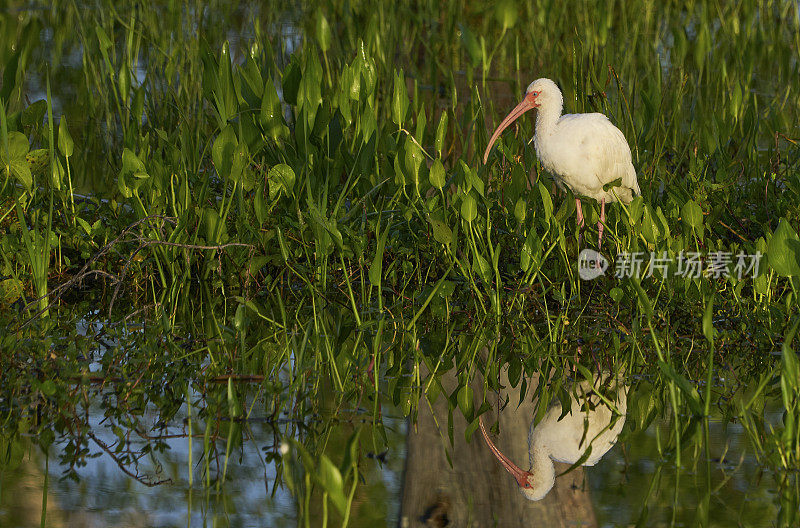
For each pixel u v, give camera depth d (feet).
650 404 28.84
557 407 28.73
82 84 57.57
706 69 63.31
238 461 24.34
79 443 25.14
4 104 38.34
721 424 27.22
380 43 57.93
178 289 37.24
